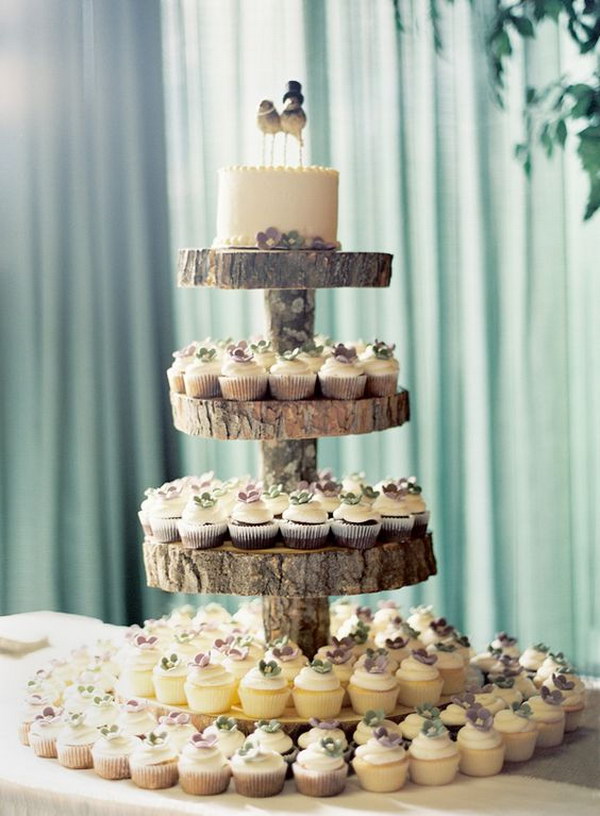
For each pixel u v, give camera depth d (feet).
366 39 9.53
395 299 9.91
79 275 10.32
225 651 7.59
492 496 9.12
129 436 10.57
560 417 8.50
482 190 8.64
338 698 7.22
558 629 8.68
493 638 9.41
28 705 7.72
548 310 8.43
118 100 10.28
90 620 9.89
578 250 8.73
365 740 6.98
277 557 7.11
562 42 8.14
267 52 10.14
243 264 7.26
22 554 10.40
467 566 9.60
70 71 10.16
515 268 8.75
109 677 8.05
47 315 10.27
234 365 7.39
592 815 6.40
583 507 8.79
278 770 6.70
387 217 9.77
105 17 10.22
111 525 10.59
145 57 10.30
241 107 10.27
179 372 7.79
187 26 10.28
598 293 8.74
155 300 10.53
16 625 9.68
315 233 7.49
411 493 7.72
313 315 7.93
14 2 10.05
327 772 6.64
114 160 10.34
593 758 7.27
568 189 8.66
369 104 9.61
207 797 6.70
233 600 11.00
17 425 10.34
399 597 10.30
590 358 8.80
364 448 10.30
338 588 7.15
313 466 7.98
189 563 7.25
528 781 6.91
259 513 7.27
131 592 10.69
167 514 7.48
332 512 7.47
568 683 7.75
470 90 8.89
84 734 7.14
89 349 10.39
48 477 10.38
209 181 10.40
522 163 8.46
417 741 6.93
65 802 6.73
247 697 7.20
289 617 7.88
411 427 9.82
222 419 7.32
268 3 10.12
